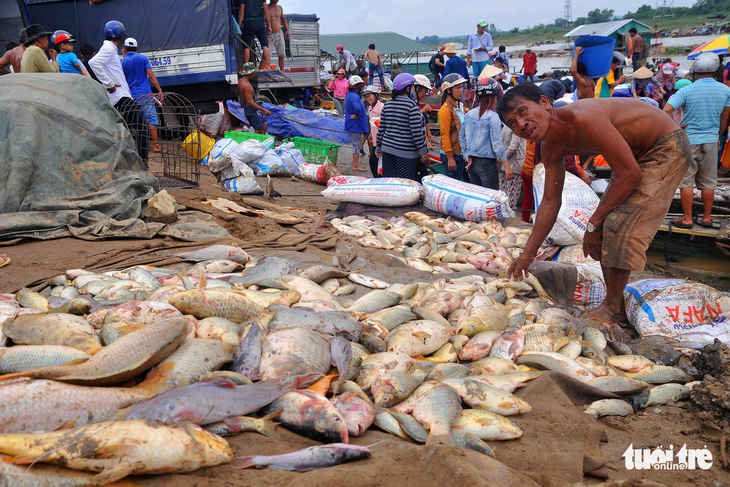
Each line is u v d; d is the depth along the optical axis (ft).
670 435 10.62
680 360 13.82
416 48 136.15
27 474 6.63
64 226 20.95
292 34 73.36
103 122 24.56
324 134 51.98
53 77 24.73
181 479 7.30
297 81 74.90
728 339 14.66
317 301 14.02
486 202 26.53
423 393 10.10
